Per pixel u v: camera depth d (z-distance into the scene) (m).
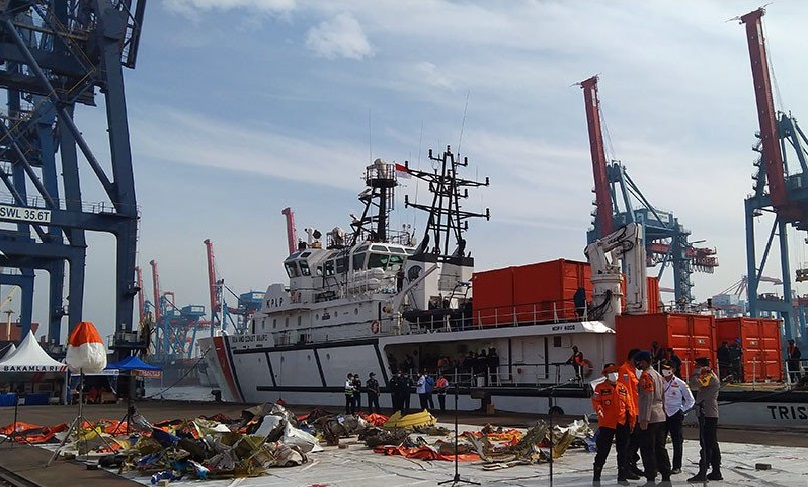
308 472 12.24
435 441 16.36
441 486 10.86
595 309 25.73
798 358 22.09
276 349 38.06
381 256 36.81
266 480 11.43
